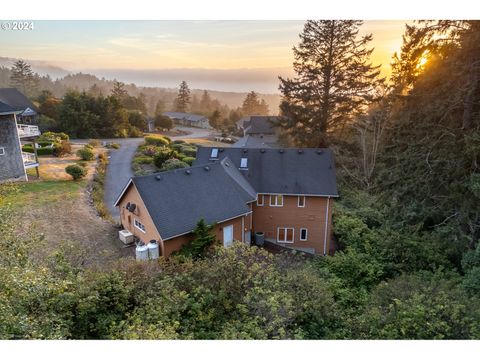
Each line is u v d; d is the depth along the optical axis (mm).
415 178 11445
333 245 18297
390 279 11062
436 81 11211
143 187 13188
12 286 5387
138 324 5633
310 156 18703
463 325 6262
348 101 26375
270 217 17938
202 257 12266
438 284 8992
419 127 11789
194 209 13617
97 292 6699
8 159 20062
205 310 6824
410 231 13250
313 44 26125
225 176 16000
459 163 10195
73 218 16344
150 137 40438
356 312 9234
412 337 6293
